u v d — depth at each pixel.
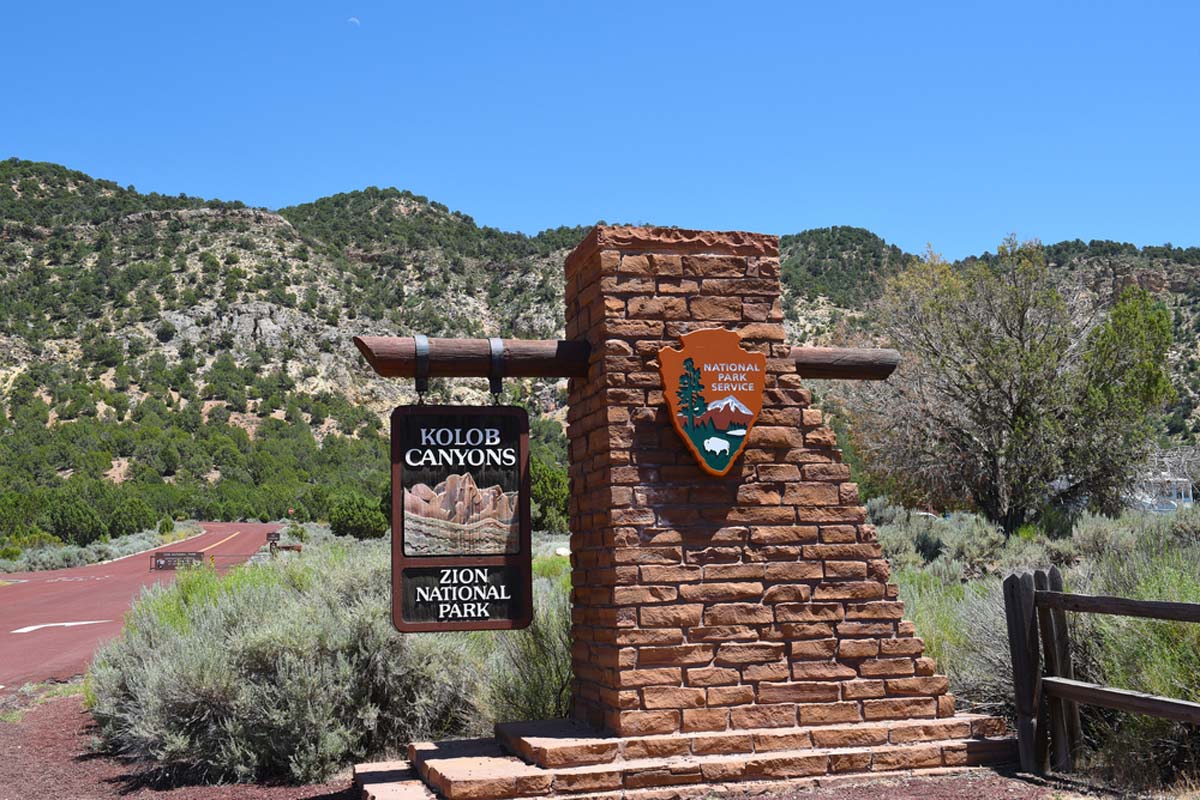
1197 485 27.36
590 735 6.88
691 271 7.34
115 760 9.48
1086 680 7.72
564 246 183.88
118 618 23.39
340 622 9.60
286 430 140.25
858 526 7.32
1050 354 26.61
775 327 7.43
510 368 7.34
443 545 7.19
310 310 167.75
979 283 27.94
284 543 45.28
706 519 7.08
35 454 113.00
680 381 7.12
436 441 7.26
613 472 6.98
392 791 6.82
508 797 6.27
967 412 27.98
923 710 7.25
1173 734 6.85
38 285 168.88
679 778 6.51
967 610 9.48
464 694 9.49
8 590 34.69
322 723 8.77
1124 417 26.14
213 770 8.78
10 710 12.09
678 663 6.85
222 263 175.25
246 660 9.17
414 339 7.20
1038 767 6.96
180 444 124.88
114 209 194.25
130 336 157.38
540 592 11.42
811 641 7.11
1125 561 9.32
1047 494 27.45
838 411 33.75
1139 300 27.58
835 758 6.80
